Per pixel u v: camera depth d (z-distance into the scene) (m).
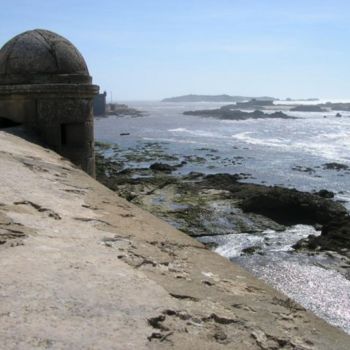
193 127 100.19
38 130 8.72
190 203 25.69
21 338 2.41
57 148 8.75
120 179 31.81
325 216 23.97
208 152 53.31
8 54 8.86
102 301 2.87
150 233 4.54
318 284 16.34
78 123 8.92
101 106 151.12
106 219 4.71
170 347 2.49
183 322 2.77
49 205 4.79
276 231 22.72
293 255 19.12
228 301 3.17
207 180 32.41
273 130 90.81
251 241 21.11
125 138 72.25
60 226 4.21
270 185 33.19
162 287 3.18
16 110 8.72
